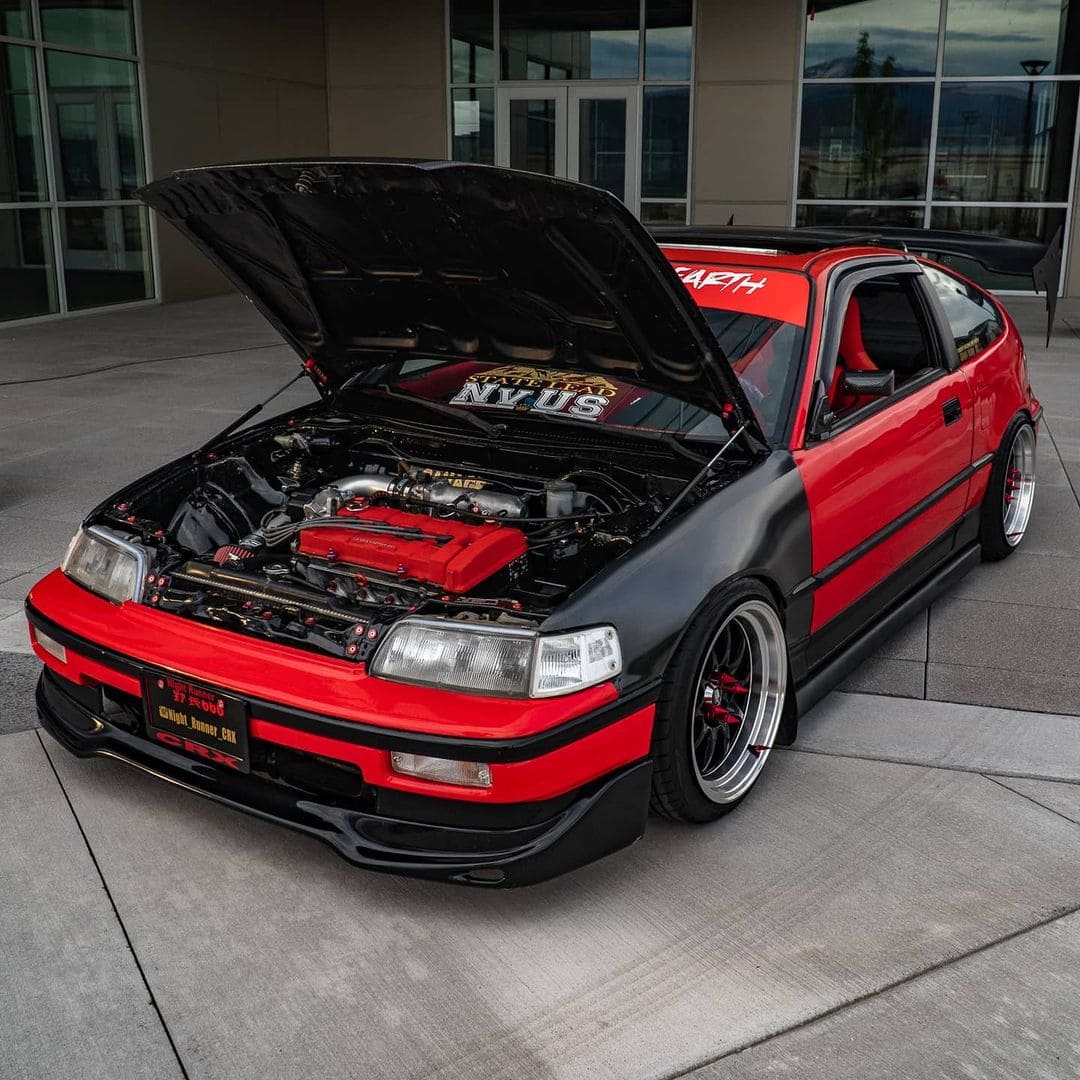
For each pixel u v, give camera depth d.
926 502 3.86
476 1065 2.12
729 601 2.74
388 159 2.58
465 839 2.40
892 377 3.25
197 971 2.38
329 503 3.16
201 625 2.71
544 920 2.55
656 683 2.55
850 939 2.47
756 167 15.31
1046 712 3.53
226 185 3.00
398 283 3.29
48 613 2.93
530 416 3.46
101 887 2.65
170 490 3.25
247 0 15.24
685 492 2.81
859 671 3.83
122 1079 2.09
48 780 3.11
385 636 2.48
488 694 2.38
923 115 14.56
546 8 15.86
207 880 2.69
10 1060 2.13
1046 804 3.03
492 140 16.70
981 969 2.38
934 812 2.98
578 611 2.46
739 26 14.87
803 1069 2.10
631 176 16.06
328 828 2.48
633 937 2.49
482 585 2.79
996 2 13.97
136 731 2.86
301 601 2.68
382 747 2.38
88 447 6.71
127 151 13.49
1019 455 4.91
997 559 4.89
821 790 3.09
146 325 12.32
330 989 2.33
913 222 14.93
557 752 2.36
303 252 3.31
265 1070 2.11
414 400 3.62
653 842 2.85
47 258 12.42
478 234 2.84
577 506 3.08
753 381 3.26
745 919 2.55
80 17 12.50
